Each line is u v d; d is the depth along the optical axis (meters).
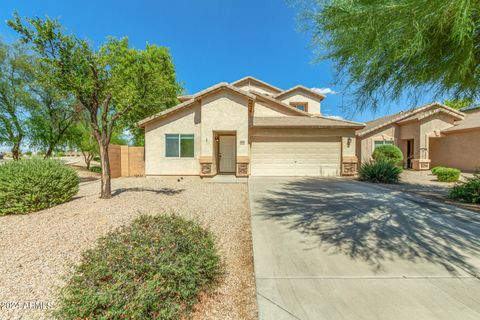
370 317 2.67
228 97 13.92
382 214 6.63
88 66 7.00
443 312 2.73
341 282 3.38
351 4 3.57
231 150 16.94
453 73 3.95
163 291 2.54
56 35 6.56
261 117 17.67
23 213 6.05
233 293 3.26
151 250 2.88
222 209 7.30
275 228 5.59
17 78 13.78
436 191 10.15
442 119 19.03
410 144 20.42
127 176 16.03
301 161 14.90
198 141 14.34
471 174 15.98
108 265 2.63
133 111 8.62
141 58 20.67
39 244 4.42
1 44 13.44
